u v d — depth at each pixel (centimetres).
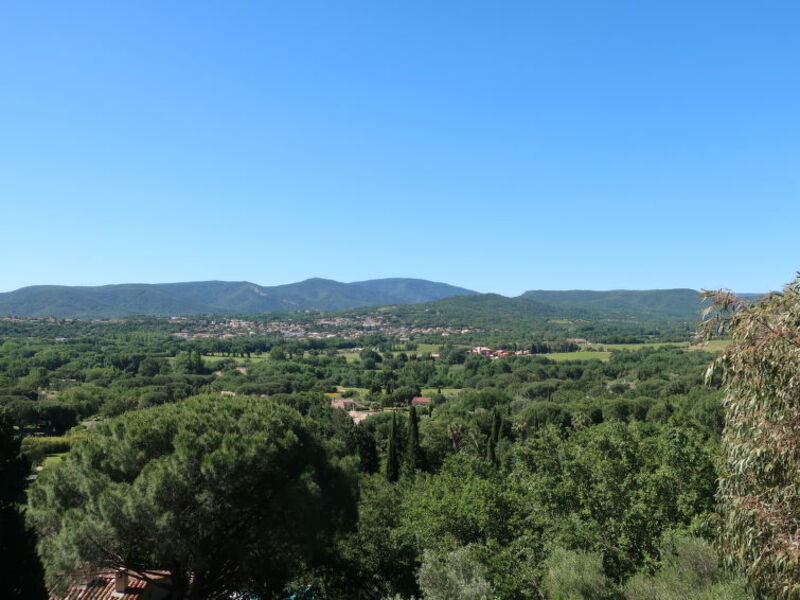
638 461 2006
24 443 4741
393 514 2483
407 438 5853
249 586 1798
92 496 1538
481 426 7456
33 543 1209
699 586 1199
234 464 1523
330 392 13300
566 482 1941
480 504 1986
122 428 1753
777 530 827
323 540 1848
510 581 1557
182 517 1514
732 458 926
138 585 1789
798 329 830
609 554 1673
